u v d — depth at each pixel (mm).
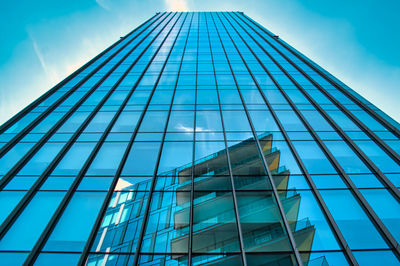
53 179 9211
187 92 16000
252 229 7504
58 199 8375
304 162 10070
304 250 6840
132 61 21422
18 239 7047
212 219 7816
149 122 12930
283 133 12039
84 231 7391
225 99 15164
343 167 9781
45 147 10953
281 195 8578
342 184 9031
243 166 9883
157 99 15172
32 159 10180
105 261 6637
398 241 6941
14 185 8852
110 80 17766
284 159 10305
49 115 13492
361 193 8586
